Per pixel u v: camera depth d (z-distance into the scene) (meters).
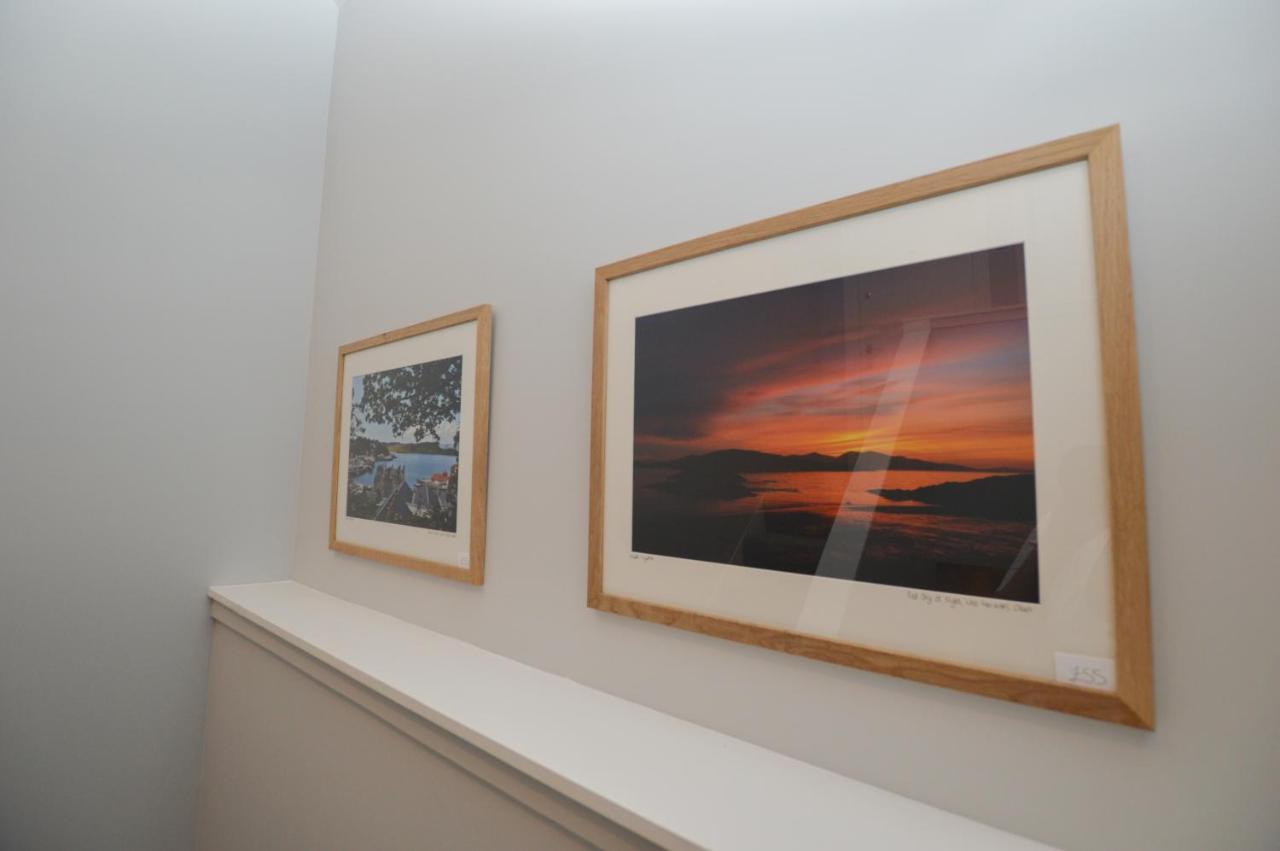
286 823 1.53
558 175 1.28
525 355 1.31
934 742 0.73
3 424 1.62
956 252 0.75
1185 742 0.59
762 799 0.75
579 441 1.18
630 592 1.04
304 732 1.50
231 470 1.99
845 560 0.81
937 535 0.74
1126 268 0.63
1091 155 0.66
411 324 1.67
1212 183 0.61
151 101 1.87
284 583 2.04
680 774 0.81
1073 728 0.65
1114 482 0.63
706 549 0.95
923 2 0.80
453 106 1.59
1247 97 0.60
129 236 1.82
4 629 1.61
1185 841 0.59
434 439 1.52
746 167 0.96
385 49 1.92
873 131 0.83
